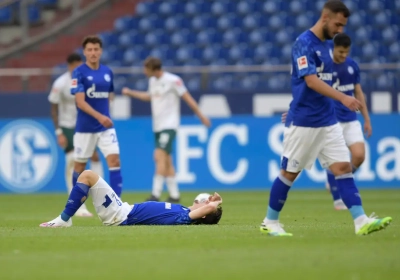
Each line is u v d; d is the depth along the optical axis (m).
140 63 82.81
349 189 27.23
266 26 84.25
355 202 27.20
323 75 27.30
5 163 70.69
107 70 41.62
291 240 25.91
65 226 32.16
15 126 70.56
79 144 41.56
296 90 27.08
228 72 74.69
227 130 69.06
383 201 54.50
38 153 70.50
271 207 27.56
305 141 26.92
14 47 85.75
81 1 90.44
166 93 53.81
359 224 27.20
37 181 70.56
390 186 68.50
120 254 22.67
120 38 85.62
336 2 26.92
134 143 70.19
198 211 32.19
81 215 42.91
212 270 19.50
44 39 86.44
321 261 20.88
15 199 62.31
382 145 68.31
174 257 21.94
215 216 32.59
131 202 55.72
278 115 68.88
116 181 41.34
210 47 82.75
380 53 81.12
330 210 45.91
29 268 20.11
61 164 70.44
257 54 81.56
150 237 27.02
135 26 86.75
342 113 43.62
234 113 68.94
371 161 68.44
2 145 70.69
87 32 87.44
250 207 48.78
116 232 28.84
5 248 24.42
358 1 84.69
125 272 19.25
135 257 22.00
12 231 30.08
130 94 54.69
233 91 68.88
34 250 23.83
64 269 19.86
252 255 22.22
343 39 42.19
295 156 27.08
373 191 65.88
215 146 69.19
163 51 83.25
